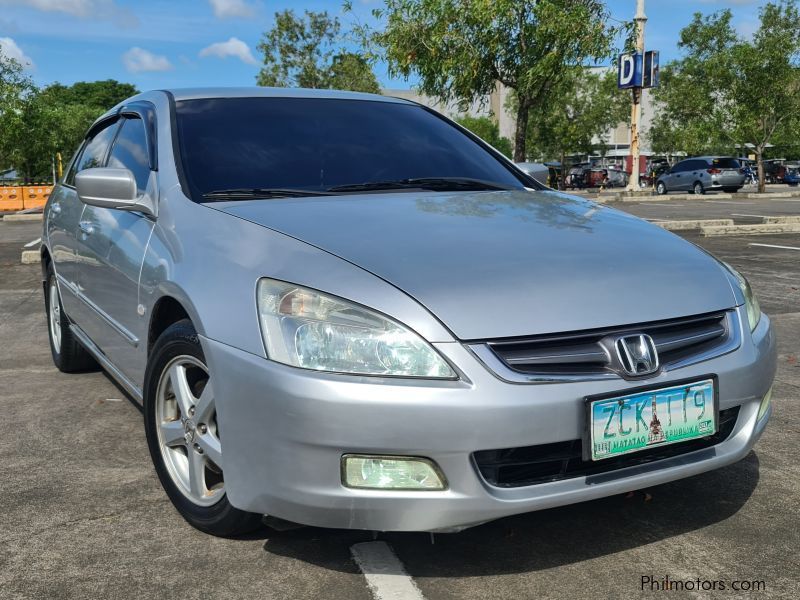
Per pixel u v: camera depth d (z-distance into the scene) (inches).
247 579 87.8
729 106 1103.0
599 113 1592.0
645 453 88.0
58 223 167.9
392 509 78.7
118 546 95.9
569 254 92.8
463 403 77.0
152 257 108.4
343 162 123.9
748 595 83.8
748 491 110.3
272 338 82.5
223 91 136.7
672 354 87.6
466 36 529.3
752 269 330.3
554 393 79.4
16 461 124.7
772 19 1047.6
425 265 86.4
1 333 227.5
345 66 1160.8
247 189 112.6
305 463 79.4
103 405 154.6
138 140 134.2
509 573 88.4
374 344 79.4
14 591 85.8
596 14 528.4
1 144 1187.9
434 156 133.3
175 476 104.0
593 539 96.3
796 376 170.2
